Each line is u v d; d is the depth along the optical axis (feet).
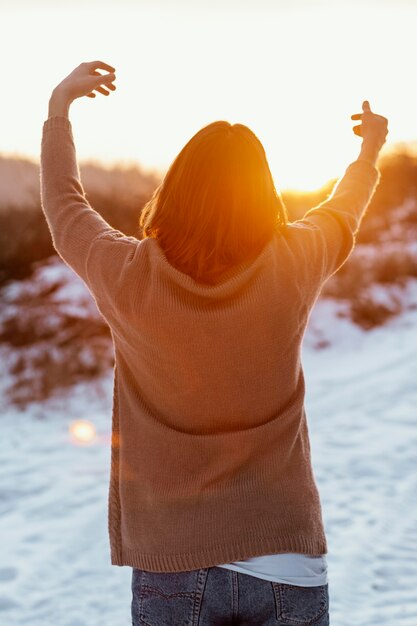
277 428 4.66
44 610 11.27
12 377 26.89
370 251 41.60
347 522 14.02
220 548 4.59
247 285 4.48
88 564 12.91
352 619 10.38
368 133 5.84
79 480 17.67
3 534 14.39
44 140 5.34
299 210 43.55
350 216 5.19
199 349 4.45
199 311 4.39
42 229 35.78
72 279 32.32
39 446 20.97
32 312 29.94
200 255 4.52
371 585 11.42
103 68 5.58
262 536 4.62
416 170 53.67
